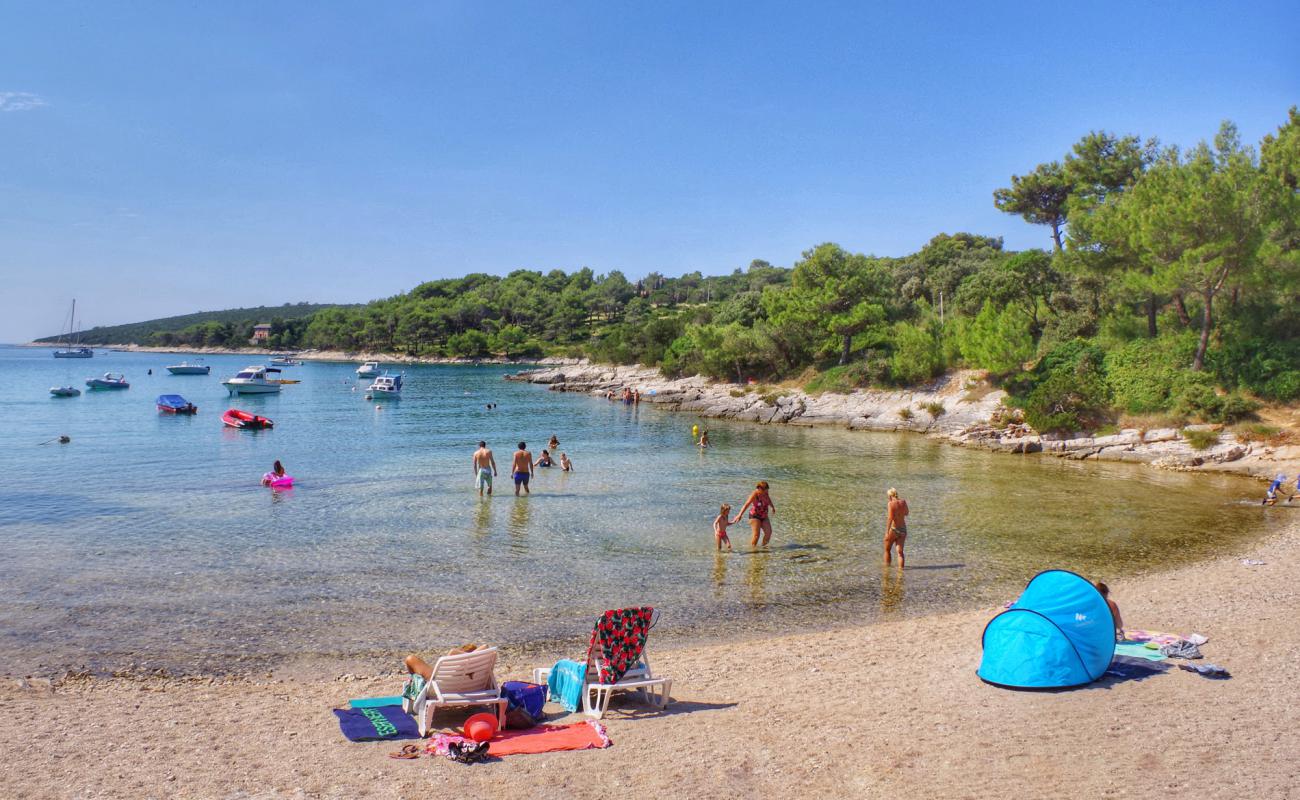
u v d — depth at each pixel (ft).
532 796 24.91
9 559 61.00
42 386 327.06
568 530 73.72
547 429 176.04
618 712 33.35
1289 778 25.25
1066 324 193.98
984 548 68.90
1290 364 134.41
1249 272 135.03
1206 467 121.19
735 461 127.03
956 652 41.70
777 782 25.91
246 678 38.83
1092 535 74.43
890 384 207.72
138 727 31.48
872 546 69.21
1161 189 146.51
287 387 337.11
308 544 66.95
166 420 188.75
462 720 32.19
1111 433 141.79
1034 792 24.77
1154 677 35.81
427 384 356.79
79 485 96.99
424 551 65.10
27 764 27.30
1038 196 253.24
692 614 50.67
